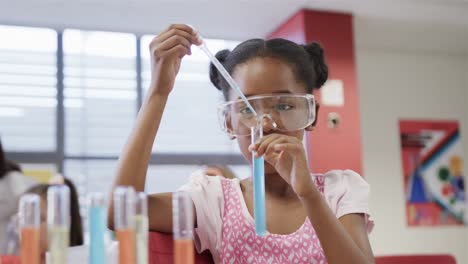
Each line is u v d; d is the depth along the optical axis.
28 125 3.88
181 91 4.21
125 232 0.66
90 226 0.67
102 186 4.00
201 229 1.14
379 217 4.38
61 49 3.99
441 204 4.55
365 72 4.50
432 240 4.49
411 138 4.54
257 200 0.86
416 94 4.61
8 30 3.90
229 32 4.05
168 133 4.16
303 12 3.62
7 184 2.14
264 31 4.05
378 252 4.33
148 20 3.83
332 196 1.16
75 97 3.99
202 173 1.27
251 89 1.07
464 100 4.73
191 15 3.72
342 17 3.71
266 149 0.88
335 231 0.91
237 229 1.12
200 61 4.27
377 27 4.00
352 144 3.64
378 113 4.48
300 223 1.12
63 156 3.92
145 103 1.00
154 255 1.10
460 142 4.68
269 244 1.09
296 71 1.12
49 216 0.65
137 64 4.13
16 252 0.81
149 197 1.10
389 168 4.46
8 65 3.88
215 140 4.27
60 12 3.66
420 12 3.73
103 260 0.67
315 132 3.57
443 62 4.73
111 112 4.06
